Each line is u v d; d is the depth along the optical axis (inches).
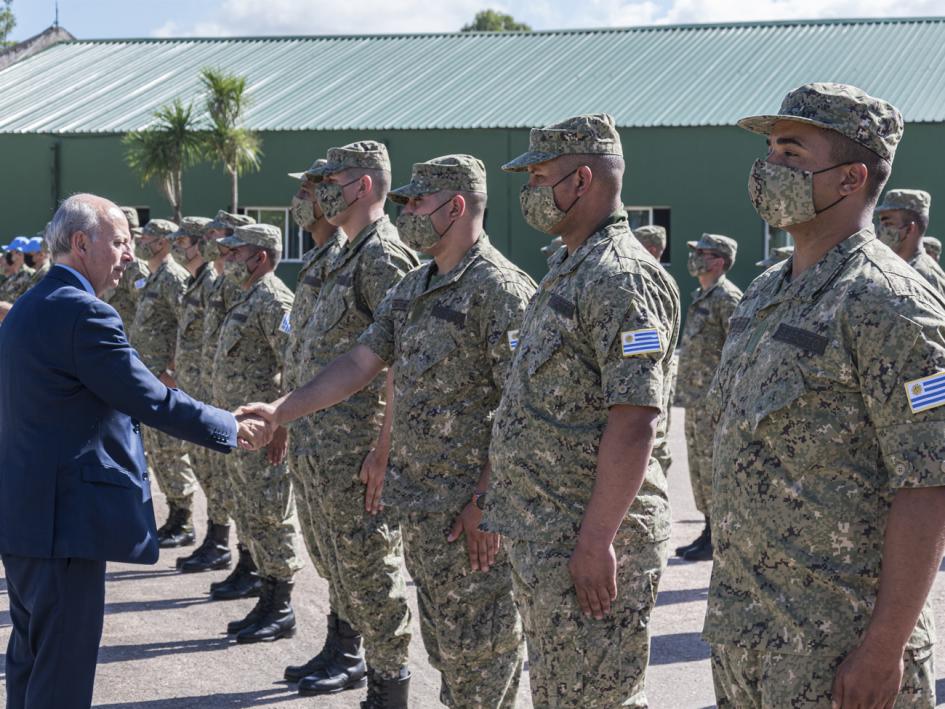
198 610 238.7
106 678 194.9
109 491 139.7
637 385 116.3
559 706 123.0
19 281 447.5
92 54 1205.7
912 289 92.7
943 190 807.1
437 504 150.4
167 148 895.1
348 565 173.5
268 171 938.7
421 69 1043.9
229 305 264.5
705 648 208.7
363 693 189.6
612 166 128.4
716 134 851.4
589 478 122.5
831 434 94.7
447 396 151.1
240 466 217.2
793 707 94.7
